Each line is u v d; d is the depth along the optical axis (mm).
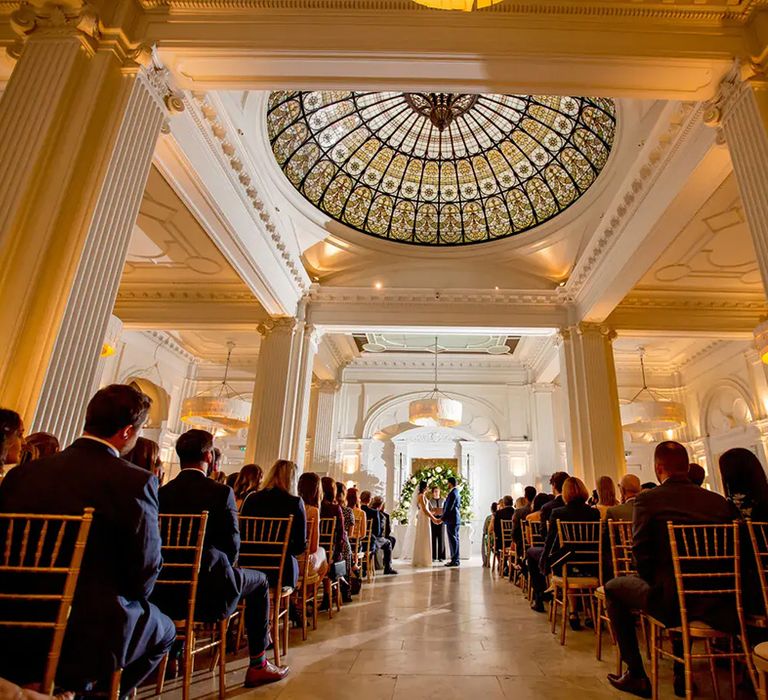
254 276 7008
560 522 3852
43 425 2781
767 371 9516
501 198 9312
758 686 2211
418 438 13156
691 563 2438
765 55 3566
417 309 8883
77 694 1555
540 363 12508
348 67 3939
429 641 3611
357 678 2783
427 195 9523
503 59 3824
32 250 2914
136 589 1616
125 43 3650
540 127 8250
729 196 5520
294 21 3904
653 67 3791
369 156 8945
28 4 3465
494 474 12719
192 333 11711
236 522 2650
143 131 3641
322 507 4812
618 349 11680
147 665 1823
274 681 2713
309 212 8328
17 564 1496
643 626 3152
